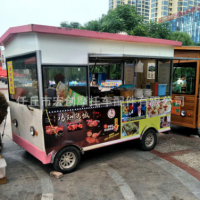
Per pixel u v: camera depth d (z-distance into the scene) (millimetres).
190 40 19609
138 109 4445
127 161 4184
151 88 4859
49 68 3230
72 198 2877
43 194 2951
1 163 3242
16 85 4090
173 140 5621
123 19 11742
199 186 3225
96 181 3348
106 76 6059
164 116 5012
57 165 3449
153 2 77312
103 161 4191
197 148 4969
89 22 12078
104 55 3641
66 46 3371
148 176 3535
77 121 3561
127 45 4188
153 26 12484
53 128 3301
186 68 5930
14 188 3094
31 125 3592
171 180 3402
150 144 4855
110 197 2916
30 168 3824
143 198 2898
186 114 6012
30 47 3268
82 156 4477
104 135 3953
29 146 3730
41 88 3158
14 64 4023
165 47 4875
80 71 3572
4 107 3457
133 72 5578
